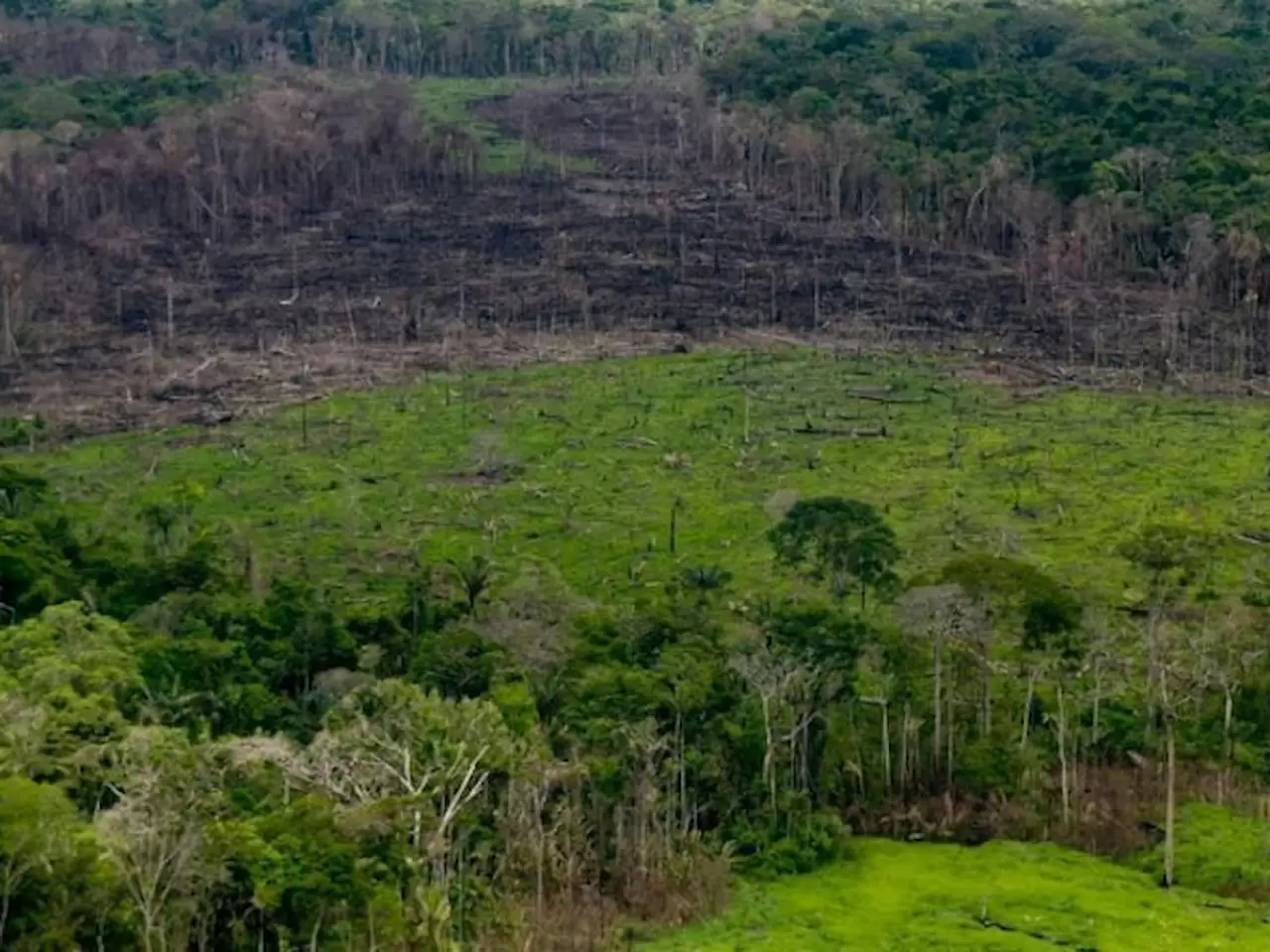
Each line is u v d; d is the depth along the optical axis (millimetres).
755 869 85812
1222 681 96625
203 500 136875
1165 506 133125
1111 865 87188
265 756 75188
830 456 146875
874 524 110062
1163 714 96812
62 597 99312
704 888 82312
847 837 88875
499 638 96625
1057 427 154250
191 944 69688
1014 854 88312
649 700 87250
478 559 118000
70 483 140375
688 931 78688
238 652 92875
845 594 108500
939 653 93125
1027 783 92875
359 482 142375
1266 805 91875
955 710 95938
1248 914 80562
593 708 86812
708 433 153125
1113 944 76750
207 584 104938
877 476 141875
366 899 69500
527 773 80312
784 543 110188
